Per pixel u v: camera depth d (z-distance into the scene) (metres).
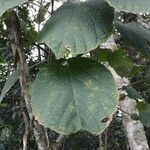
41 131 0.61
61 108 0.49
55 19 0.52
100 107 0.49
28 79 0.61
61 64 0.53
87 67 0.52
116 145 1.92
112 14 0.52
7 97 1.81
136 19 0.94
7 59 1.61
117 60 0.76
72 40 0.49
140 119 0.83
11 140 1.83
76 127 0.48
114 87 0.50
